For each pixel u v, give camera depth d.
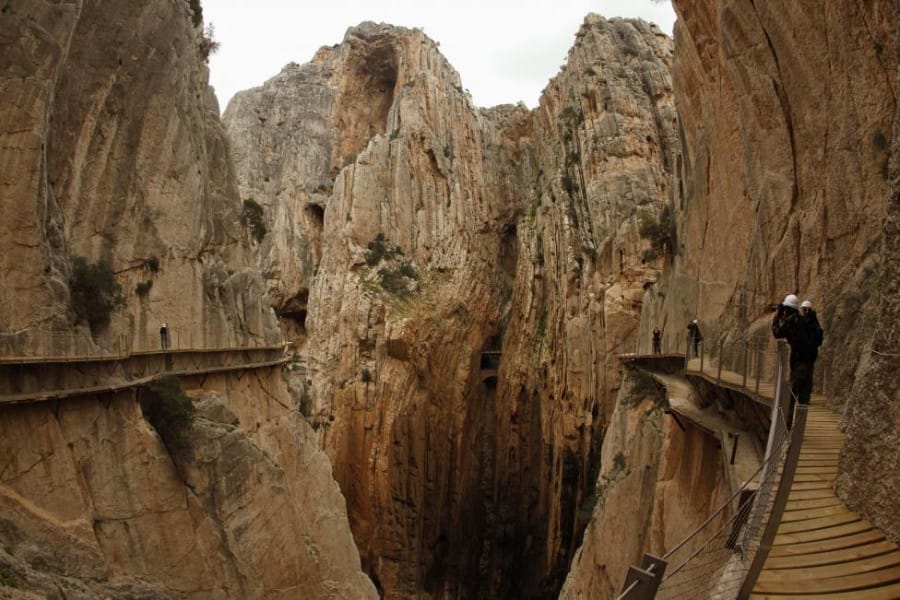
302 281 75.56
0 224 17.31
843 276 15.89
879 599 7.11
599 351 50.72
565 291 55.28
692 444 20.02
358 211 65.06
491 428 64.62
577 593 32.50
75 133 21.12
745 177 22.30
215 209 30.66
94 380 18.95
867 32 15.87
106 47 22.61
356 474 57.28
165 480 20.28
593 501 42.91
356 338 59.59
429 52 77.81
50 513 16.64
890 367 8.55
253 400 29.42
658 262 50.00
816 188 18.03
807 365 11.35
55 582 14.84
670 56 62.34
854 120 16.30
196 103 29.17
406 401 57.91
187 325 25.52
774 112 20.25
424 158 68.06
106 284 20.83
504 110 79.56
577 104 61.16
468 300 64.94
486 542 60.47
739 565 8.26
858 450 8.97
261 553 23.16
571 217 57.66
